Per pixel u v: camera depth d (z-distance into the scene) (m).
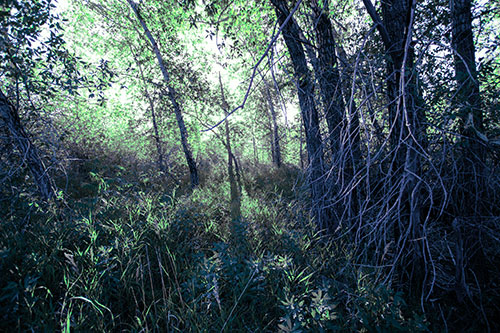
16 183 3.39
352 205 3.12
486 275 2.19
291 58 3.60
